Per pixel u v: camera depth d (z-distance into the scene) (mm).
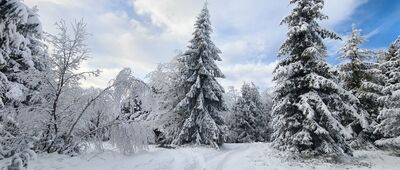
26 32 6820
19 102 9859
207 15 24906
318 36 17531
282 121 16656
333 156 14836
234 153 18859
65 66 9617
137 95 11195
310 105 15953
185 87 23906
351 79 23391
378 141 18531
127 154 11156
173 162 11141
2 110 8539
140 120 11289
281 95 18078
